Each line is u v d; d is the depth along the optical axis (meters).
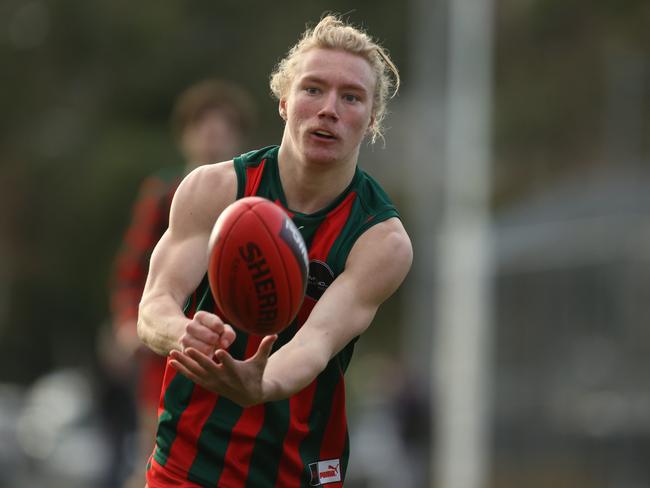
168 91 125.94
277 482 16.89
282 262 14.49
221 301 14.68
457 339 58.75
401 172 119.50
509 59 68.25
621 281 47.06
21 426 78.56
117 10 127.31
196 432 16.72
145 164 116.31
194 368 14.23
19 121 133.50
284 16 125.44
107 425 48.72
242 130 30.69
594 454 47.56
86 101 131.12
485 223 61.38
